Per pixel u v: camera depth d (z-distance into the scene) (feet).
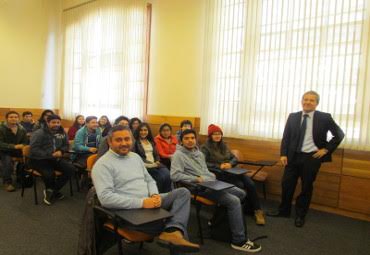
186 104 14.82
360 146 10.02
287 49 11.35
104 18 17.78
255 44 12.11
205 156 10.01
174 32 15.15
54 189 10.71
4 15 18.44
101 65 18.07
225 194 7.79
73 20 19.77
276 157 11.80
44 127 10.97
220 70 13.19
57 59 21.06
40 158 10.57
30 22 19.60
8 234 8.03
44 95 20.61
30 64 19.76
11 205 10.28
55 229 8.43
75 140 12.53
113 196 5.58
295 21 11.15
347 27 10.07
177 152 8.68
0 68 18.48
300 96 11.10
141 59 16.22
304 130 9.50
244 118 12.54
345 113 10.23
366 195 10.08
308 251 7.68
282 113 11.54
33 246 7.41
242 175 9.88
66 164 11.13
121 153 6.35
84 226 5.81
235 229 7.54
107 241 5.98
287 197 10.01
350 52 10.07
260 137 12.12
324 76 10.59
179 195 6.32
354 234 8.88
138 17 16.25
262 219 9.32
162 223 5.88
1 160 12.36
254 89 12.23
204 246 7.66
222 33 13.07
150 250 7.41
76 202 10.84
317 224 9.58
